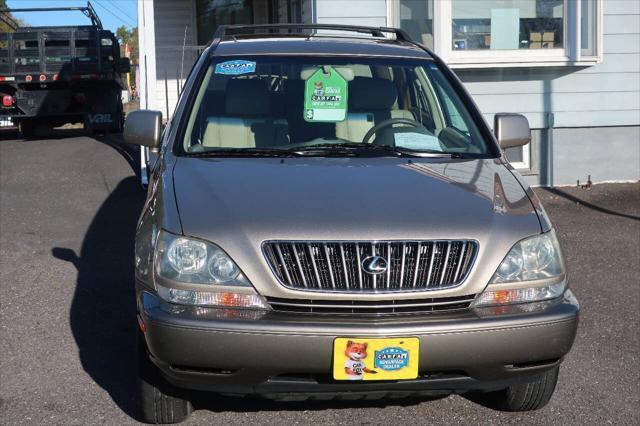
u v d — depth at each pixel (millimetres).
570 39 9836
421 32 9797
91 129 16969
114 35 16656
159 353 3357
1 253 7270
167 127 4727
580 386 4469
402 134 4543
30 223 8438
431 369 3355
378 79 4840
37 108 16781
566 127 10148
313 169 3984
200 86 4695
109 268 6801
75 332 5285
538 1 9844
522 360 3447
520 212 3709
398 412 4145
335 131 4547
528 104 10078
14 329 5336
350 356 3270
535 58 9773
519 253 3527
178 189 3748
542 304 3535
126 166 11469
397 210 3547
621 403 4250
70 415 4074
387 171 4004
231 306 3354
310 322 3283
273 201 3584
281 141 4457
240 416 4059
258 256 3363
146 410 3828
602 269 6781
